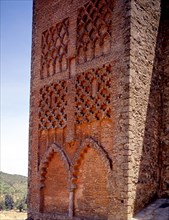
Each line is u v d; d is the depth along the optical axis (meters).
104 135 10.06
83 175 10.64
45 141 12.27
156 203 9.96
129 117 9.40
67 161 11.10
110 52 10.33
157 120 10.87
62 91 11.85
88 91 10.84
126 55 9.78
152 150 10.40
